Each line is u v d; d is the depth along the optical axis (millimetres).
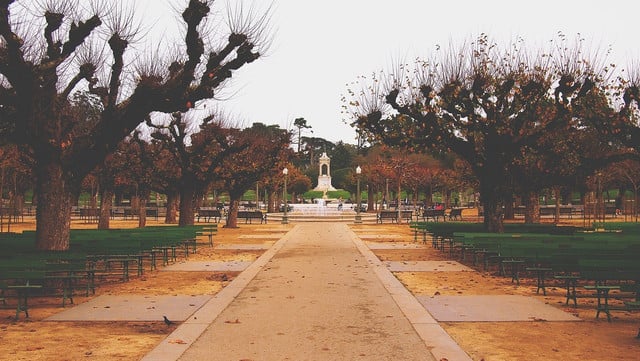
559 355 7379
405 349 7574
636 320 9578
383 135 23312
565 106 22016
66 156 13586
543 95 23109
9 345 7879
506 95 22406
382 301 11156
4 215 57156
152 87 13922
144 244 16516
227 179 38406
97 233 19781
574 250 13156
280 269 16438
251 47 15852
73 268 11336
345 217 53750
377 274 15227
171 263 18641
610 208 50438
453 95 21719
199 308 10570
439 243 26188
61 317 9797
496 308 10602
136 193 46500
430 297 11828
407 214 54969
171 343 7852
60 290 12383
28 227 39156
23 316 9914
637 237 18219
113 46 14094
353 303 10938
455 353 7383
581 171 31219
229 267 17422
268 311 10156
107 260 15000
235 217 40156
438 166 67938
